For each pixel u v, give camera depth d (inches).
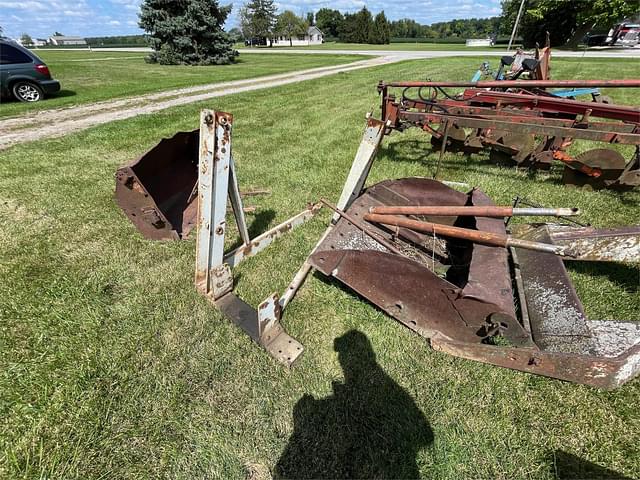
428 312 81.1
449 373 77.5
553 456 63.2
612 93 386.6
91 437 64.6
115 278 105.6
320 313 94.4
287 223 126.9
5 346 81.4
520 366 74.1
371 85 473.4
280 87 471.5
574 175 165.6
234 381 76.0
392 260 78.7
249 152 220.5
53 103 362.0
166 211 126.1
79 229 131.5
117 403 70.6
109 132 255.8
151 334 86.2
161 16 840.3
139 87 467.2
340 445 65.2
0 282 102.2
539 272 89.9
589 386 73.2
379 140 112.5
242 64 869.2
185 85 494.0
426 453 64.1
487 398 72.5
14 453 61.3
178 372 77.4
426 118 163.8
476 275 79.1
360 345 84.9
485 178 179.0
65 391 71.9
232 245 125.3
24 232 128.7
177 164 123.3
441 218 112.0
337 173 186.2
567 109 164.1
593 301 95.6
